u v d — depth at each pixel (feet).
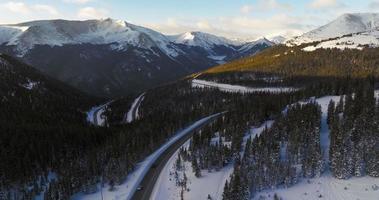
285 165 264.11
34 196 291.99
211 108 595.47
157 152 384.27
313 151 266.98
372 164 248.52
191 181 285.84
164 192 279.08
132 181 307.99
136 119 590.96
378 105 342.03
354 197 228.02
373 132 269.64
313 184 251.19
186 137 440.04
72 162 344.28
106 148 373.61
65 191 282.36
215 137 380.78
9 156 337.31
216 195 256.11
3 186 301.63
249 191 243.81
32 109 577.02
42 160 349.20
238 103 572.51
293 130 312.71
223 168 297.74
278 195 243.81
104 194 289.12
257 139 301.84
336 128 296.92
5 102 561.43
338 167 253.44
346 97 398.42
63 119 574.15
